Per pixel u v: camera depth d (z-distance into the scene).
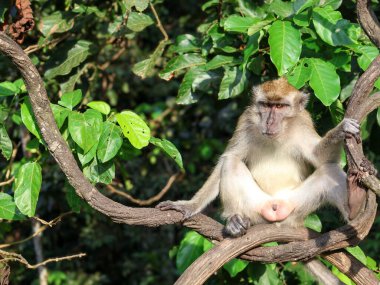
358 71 11.30
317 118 12.12
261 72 11.87
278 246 9.22
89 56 13.76
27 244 21.41
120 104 22.06
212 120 21.61
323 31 9.91
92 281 23.66
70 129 9.21
